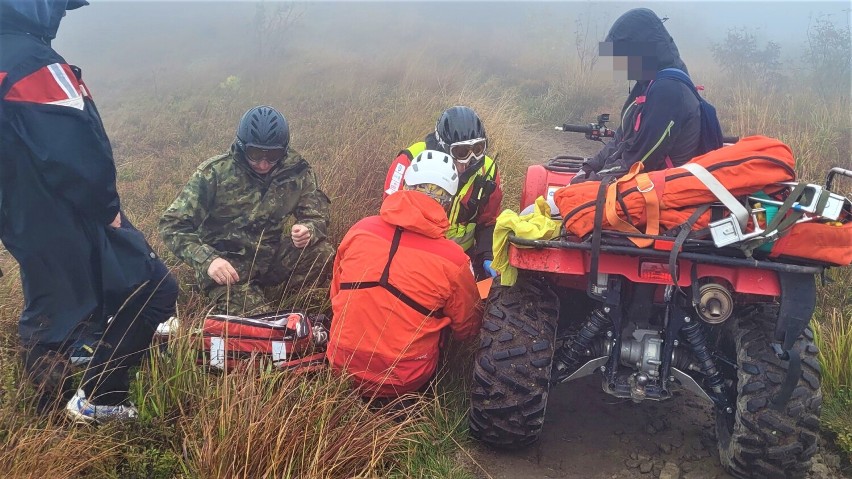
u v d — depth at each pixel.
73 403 2.87
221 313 3.87
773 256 2.70
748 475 2.97
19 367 2.94
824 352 3.77
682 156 3.35
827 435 3.36
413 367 3.17
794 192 2.61
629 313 3.05
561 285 3.33
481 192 4.04
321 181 5.75
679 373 3.08
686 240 2.69
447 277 3.15
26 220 2.62
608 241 2.79
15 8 2.53
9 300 3.55
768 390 2.81
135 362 3.14
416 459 3.00
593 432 3.45
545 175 4.34
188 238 3.94
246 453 2.54
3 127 2.50
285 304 4.21
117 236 2.89
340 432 2.80
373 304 3.14
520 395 2.96
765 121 8.85
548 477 3.07
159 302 3.12
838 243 2.62
